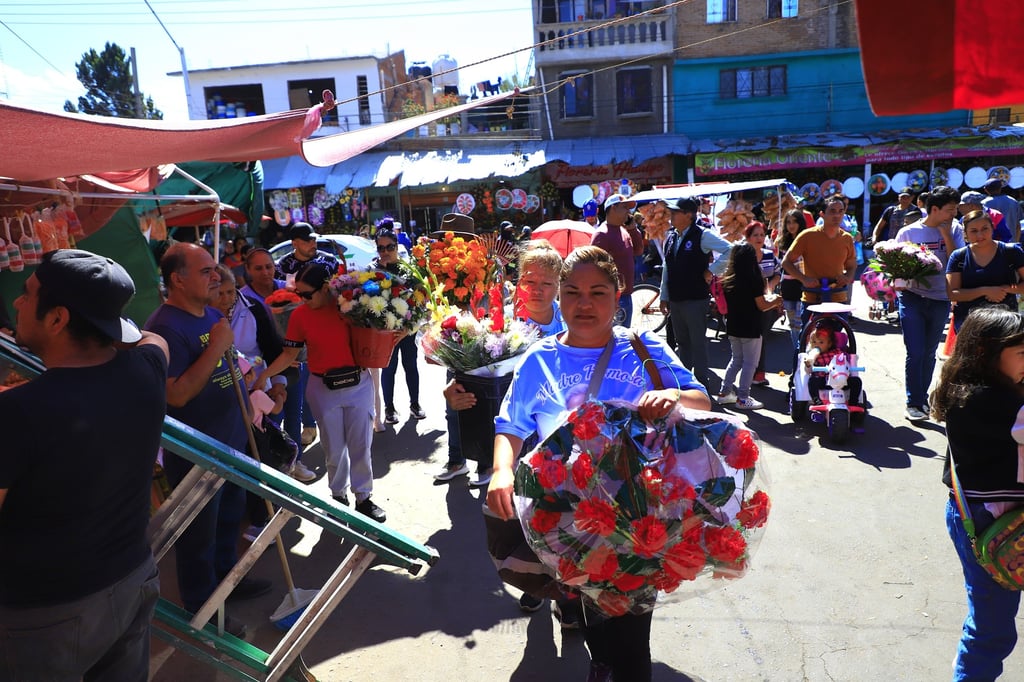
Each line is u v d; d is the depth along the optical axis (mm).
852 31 24203
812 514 4512
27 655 1961
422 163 23500
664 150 23297
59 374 1951
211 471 2662
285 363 4574
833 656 3199
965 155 21844
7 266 4543
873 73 2004
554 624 3576
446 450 6102
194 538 3291
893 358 8203
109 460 1980
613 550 2195
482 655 3340
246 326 4738
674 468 2145
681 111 25078
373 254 11008
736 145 23297
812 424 6195
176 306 3354
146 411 2115
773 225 11852
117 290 2033
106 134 2949
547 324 4316
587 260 2498
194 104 29188
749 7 24391
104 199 6035
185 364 3254
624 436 2146
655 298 9594
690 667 3176
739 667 3164
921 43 1944
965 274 5555
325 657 3357
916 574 3789
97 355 2059
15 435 1813
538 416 2609
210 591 3383
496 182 24750
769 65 24609
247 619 3693
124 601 2082
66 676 2008
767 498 2254
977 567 2611
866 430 5949
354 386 4574
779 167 22594
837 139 22953
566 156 23047
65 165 3500
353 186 22906
